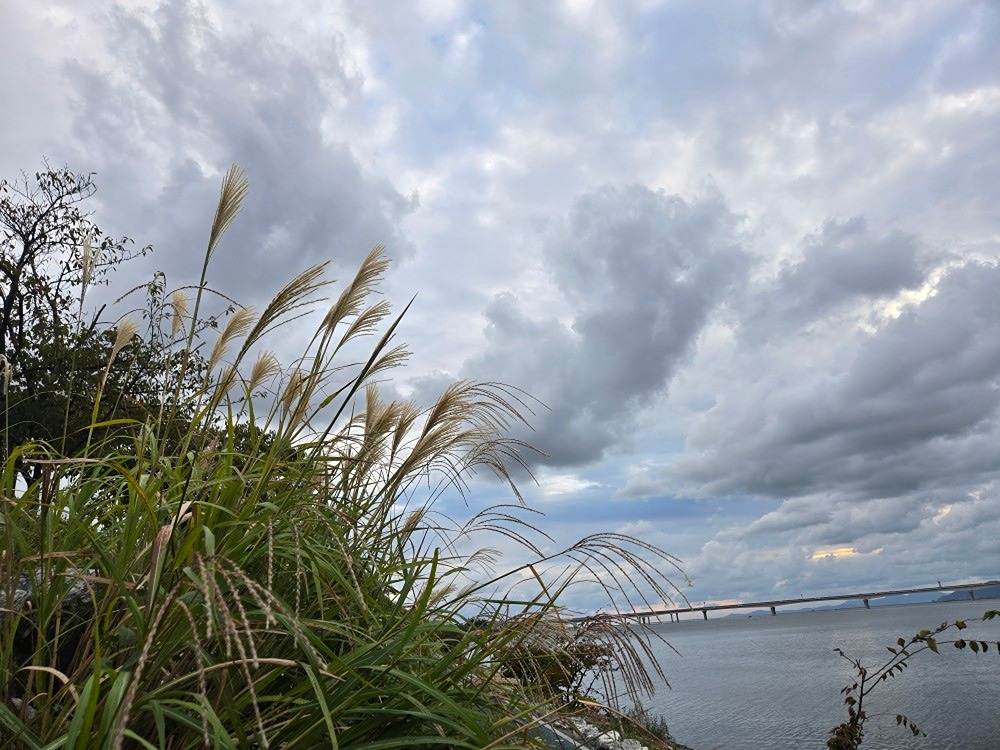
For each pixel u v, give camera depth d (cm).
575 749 277
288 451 343
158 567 192
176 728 219
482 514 345
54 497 281
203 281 353
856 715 678
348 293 345
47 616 240
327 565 254
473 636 274
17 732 191
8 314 1559
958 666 5384
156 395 356
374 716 234
